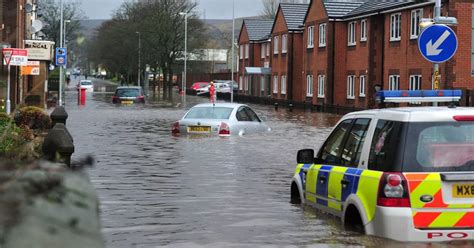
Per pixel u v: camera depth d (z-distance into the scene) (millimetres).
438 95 9836
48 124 21656
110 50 101875
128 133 26547
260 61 83562
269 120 39531
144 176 14680
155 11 98812
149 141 22953
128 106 53312
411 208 7109
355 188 7949
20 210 2234
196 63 105062
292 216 9797
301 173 10492
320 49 57375
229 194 12305
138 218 9906
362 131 8453
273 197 11945
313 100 59188
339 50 55125
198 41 101188
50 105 53031
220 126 23938
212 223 9484
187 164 16906
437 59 13828
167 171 15562
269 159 18219
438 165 7238
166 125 31453
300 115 46500
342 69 55281
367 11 48844
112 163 16969
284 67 68375
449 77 38125
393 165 7277
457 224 7160
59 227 2244
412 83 42469
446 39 13820
